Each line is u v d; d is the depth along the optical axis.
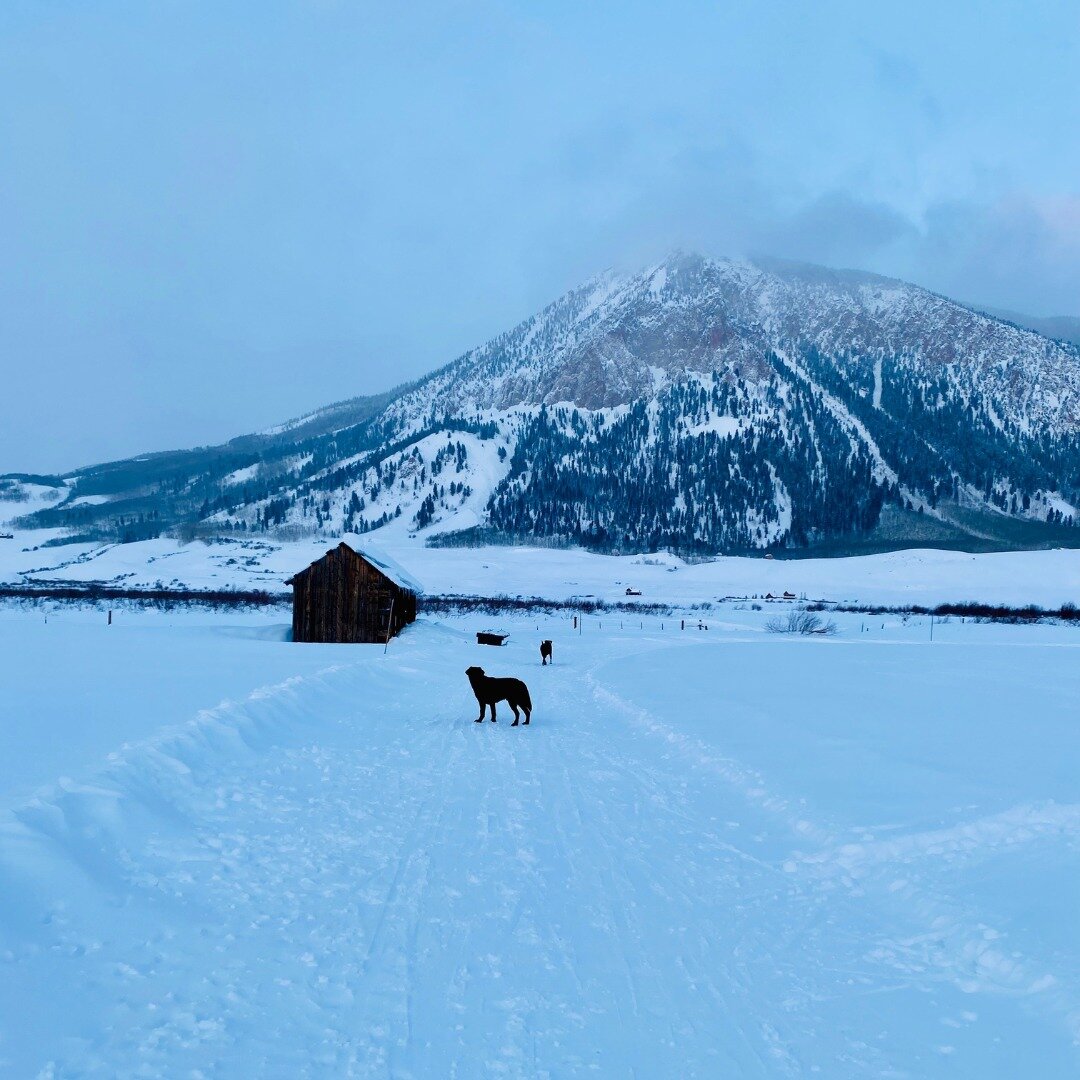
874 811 8.93
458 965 5.47
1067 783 9.85
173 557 140.25
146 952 5.41
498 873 7.36
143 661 23.09
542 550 176.75
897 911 6.59
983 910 6.21
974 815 8.50
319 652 30.61
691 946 5.92
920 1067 4.31
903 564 125.56
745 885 7.24
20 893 5.66
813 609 79.94
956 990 5.23
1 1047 4.09
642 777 11.55
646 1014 4.89
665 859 7.90
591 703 19.80
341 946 5.70
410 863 7.54
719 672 25.19
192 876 6.84
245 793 9.62
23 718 12.29
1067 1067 4.25
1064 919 5.93
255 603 69.94
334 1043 4.42
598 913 6.51
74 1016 4.51
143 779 8.75
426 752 13.02
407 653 30.22
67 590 86.06
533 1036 4.58
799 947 5.93
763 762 11.59
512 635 49.19
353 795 9.97
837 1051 4.49
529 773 11.60
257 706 13.95
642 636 49.38
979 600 91.38
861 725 14.56
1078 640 45.06
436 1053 4.36
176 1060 4.16
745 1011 4.95
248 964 5.34
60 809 7.08
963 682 22.08
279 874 7.07
